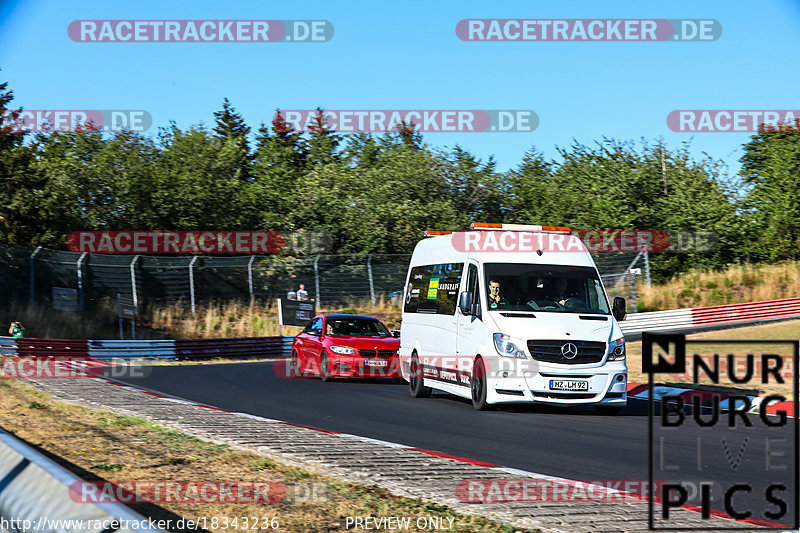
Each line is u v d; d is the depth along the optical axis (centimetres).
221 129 14638
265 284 5603
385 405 2136
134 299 4934
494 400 1950
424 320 2397
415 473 1155
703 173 6919
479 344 2006
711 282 5931
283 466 1187
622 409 2112
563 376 1927
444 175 7056
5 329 4022
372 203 6594
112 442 1348
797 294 5744
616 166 7106
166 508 908
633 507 962
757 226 6706
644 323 5044
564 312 2042
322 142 8944
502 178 7181
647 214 6769
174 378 2841
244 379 2878
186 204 6209
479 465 1237
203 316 5141
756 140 7344
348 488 1034
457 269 2231
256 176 7650
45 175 5678
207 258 5566
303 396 2325
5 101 5478
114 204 6047
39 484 739
